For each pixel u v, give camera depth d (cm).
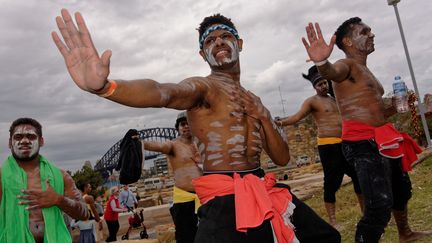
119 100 241
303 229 300
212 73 335
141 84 250
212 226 273
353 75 469
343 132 474
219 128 305
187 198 643
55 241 424
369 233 434
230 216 276
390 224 645
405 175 491
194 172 647
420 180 959
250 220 266
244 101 321
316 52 388
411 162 479
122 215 1850
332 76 436
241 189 279
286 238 281
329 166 674
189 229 641
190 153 662
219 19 346
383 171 441
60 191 453
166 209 2005
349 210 798
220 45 326
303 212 306
